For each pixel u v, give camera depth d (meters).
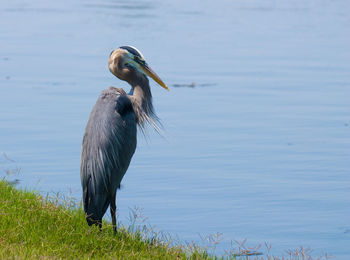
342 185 15.88
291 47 41.91
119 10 65.56
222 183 15.99
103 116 8.62
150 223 12.98
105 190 8.51
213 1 78.81
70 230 8.40
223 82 29.55
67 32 48.34
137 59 9.73
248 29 51.84
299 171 17.02
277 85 28.91
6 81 28.62
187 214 13.62
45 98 25.22
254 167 17.33
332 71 32.75
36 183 15.10
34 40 43.69
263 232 12.77
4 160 17.11
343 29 52.06
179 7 70.06
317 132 20.97
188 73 31.80
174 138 20.34
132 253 7.90
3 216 8.39
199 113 23.56
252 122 22.27
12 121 21.58
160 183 15.92
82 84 28.31
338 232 12.82
